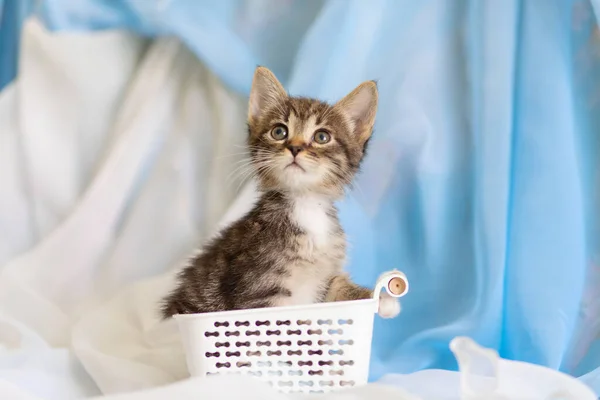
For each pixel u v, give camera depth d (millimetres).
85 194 796
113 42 817
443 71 748
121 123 811
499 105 715
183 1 779
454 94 748
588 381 637
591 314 705
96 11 803
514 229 718
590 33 714
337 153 641
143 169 803
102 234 784
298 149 625
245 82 781
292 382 583
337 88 748
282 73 786
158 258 790
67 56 803
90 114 817
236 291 616
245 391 529
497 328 704
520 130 724
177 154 803
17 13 855
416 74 748
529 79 719
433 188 744
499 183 709
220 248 647
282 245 620
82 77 809
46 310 736
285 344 594
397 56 753
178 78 816
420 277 750
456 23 746
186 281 653
